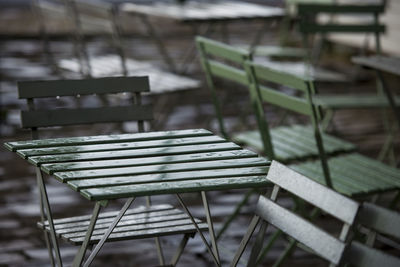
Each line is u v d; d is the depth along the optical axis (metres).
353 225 2.32
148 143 3.20
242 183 2.69
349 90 8.82
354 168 4.38
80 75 6.40
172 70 7.94
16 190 5.61
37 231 4.89
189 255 4.55
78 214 5.16
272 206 2.68
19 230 4.89
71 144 3.18
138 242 4.77
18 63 9.58
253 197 5.58
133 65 6.56
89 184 2.65
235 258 2.82
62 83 3.63
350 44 10.38
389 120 7.78
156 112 7.61
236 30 12.58
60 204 5.36
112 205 5.35
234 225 5.03
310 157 4.52
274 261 4.48
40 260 4.45
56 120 3.60
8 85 8.45
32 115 3.56
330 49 11.04
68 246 4.65
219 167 2.88
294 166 4.39
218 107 4.84
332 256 2.35
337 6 6.32
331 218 5.18
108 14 5.95
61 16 6.70
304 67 6.80
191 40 11.79
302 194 2.55
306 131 5.04
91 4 6.10
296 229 2.55
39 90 3.59
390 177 4.23
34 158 2.96
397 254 4.57
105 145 3.17
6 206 5.29
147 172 2.80
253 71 4.30
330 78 6.34
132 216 3.42
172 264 3.35
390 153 6.12
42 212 3.45
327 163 4.25
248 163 2.93
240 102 8.23
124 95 5.67
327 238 2.40
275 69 4.12
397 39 9.53
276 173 2.69
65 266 4.29
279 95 4.17
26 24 12.45
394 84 9.12
